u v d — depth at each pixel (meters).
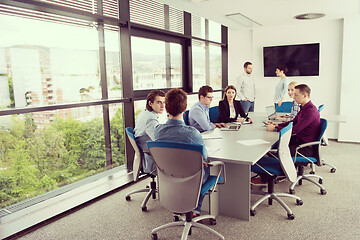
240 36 7.18
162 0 4.23
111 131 4.08
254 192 3.10
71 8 3.11
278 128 3.43
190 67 5.67
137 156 2.94
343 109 5.92
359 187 3.47
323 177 3.85
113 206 3.16
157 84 4.96
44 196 3.22
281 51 6.56
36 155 3.09
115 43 3.96
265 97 6.98
